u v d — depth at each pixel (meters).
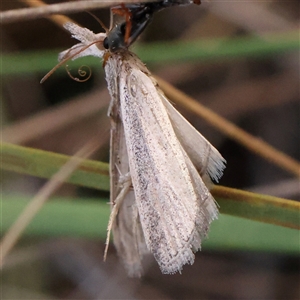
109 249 0.13
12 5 0.13
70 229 0.11
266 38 0.12
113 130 0.11
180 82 0.14
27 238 0.13
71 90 0.14
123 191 0.11
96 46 0.11
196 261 0.13
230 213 0.11
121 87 0.11
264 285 0.13
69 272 0.13
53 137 0.14
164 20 0.14
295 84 0.14
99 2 0.10
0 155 0.11
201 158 0.11
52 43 0.14
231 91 0.14
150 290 0.13
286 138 0.14
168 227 0.11
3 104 0.13
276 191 0.13
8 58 0.12
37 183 0.13
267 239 0.11
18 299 0.13
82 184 0.11
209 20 0.14
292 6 0.14
